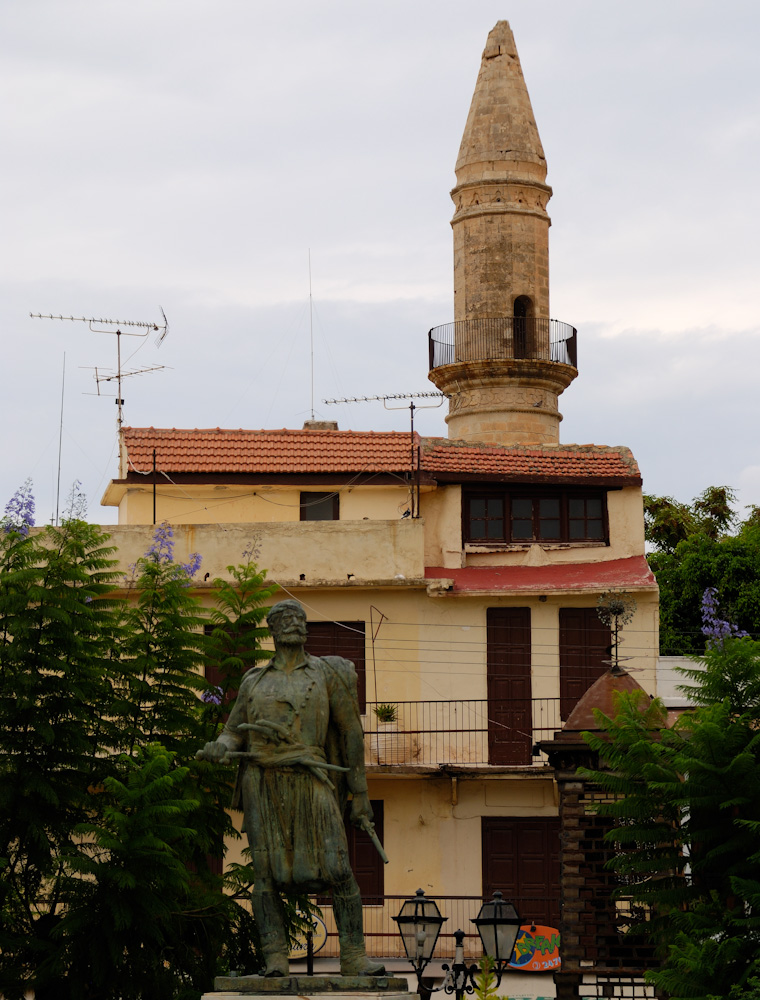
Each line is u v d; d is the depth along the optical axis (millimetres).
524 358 56375
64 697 23188
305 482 44656
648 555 54438
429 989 22078
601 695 25516
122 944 21438
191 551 41406
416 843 40219
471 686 41344
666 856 22500
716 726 21875
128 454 45312
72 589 23781
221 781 24266
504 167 57812
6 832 22688
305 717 16594
